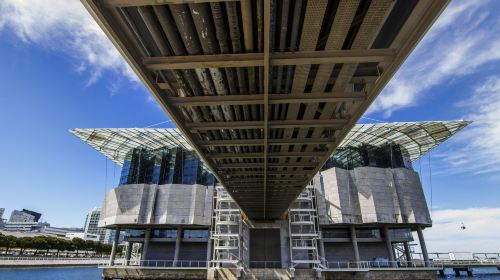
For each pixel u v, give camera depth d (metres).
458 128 52.47
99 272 80.25
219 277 46.12
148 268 49.78
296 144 15.22
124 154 68.81
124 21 7.03
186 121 12.99
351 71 8.84
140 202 56.81
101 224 59.78
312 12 6.54
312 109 11.62
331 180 56.38
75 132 54.59
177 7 6.48
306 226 53.59
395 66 7.92
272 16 6.86
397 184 57.09
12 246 86.62
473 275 88.12
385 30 7.64
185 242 59.22
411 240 59.28
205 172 62.09
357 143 63.28
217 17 6.80
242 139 15.09
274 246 52.09
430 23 6.46
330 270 45.91
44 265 77.75
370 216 53.66
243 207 37.38
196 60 8.24
